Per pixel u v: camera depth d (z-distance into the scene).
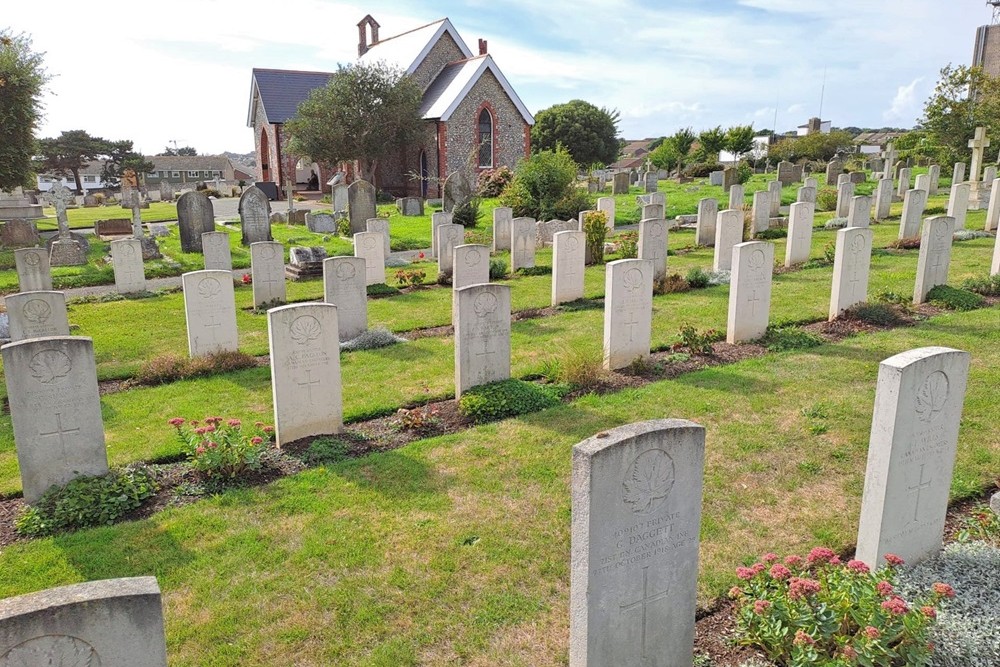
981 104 38.06
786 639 4.65
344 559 6.24
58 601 3.44
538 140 67.69
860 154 58.94
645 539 4.54
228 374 11.74
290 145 48.03
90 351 7.39
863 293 13.43
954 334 12.07
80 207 55.03
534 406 9.53
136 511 7.22
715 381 10.31
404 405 9.91
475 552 6.31
